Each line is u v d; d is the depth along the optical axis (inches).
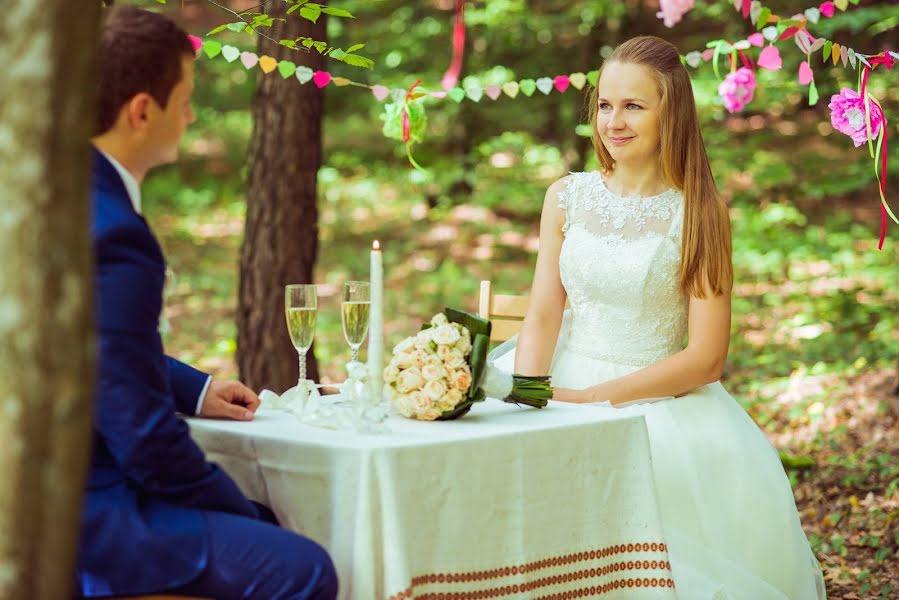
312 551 89.0
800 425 235.3
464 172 500.1
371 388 106.2
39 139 51.8
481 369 104.8
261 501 100.7
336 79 147.3
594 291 139.1
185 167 573.3
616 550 106.0
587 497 103.7
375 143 578.2
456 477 94.8
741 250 392.5
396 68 478.3
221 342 325.4
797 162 443.5
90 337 53.8
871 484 196.5
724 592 121.4
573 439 102.3
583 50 452.1
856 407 239.5
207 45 138.3
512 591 98.4
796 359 284.5
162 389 86.0
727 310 135.6
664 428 130.4
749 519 128.2
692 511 127.7
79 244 53.3
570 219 143.3
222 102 559.5
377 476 90.4
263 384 206.4
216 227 495.8
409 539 92.5
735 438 132.6
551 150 519.8
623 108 136.2
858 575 159.2
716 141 450.0
